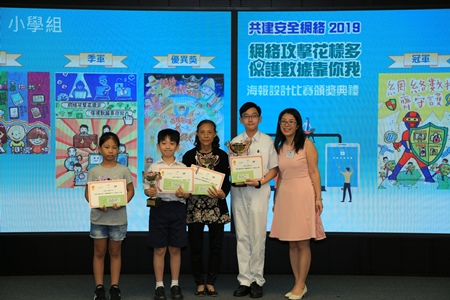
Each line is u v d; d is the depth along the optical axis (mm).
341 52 5258
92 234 4387
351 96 5266
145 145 5289
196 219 4535
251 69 5289
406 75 5230
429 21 5211
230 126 5305
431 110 5227
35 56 5223
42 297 4566
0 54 5203
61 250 5309
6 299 4500
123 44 5262
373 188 5266
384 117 5254
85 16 5246
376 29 5238
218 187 4402
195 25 5277
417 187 5246
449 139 5223
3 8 5195
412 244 5301
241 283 4637
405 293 4715
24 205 5234
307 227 4453
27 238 5273
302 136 4523
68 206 5270
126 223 4465
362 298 4562
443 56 5215
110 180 4305
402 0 5246
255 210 4551
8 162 5219
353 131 5262
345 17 5254
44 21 5223
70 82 5242
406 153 5242
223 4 5289
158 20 5273
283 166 4527
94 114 5258
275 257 5355
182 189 4363
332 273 5348
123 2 5258
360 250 5328
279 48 5285
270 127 5301
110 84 5266
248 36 5277
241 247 4645
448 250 5289
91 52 5254
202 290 4609
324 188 5289
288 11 5262
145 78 5281
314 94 5281
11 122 5215
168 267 5359
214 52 5289
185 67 5289
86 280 5125
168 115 5297
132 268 5355
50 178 5250
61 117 5242
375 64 5250
